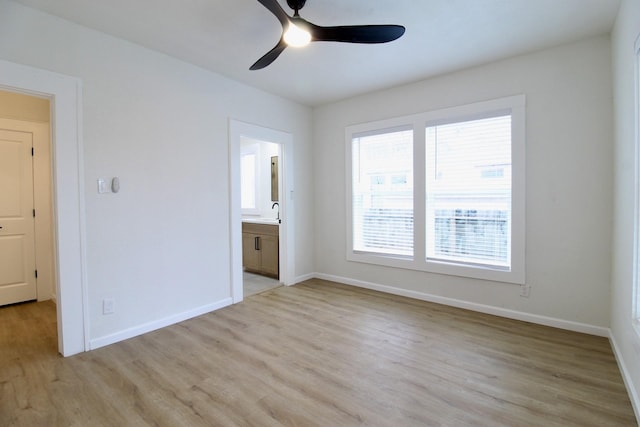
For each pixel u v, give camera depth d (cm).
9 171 353
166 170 299
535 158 296
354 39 208
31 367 226
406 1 217
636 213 186
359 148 423
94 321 255
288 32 200
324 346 258
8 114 349
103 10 226
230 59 307
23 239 363
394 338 272
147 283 287
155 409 182
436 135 355
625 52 209
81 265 247
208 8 225
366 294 396
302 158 452
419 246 371
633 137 189
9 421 171
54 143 234
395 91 382
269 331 288
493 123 319
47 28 229
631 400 185
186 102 313
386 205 401
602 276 270
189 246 319
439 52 292
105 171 259
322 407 183
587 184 274
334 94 407
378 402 187
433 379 210
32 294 368
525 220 302
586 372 217
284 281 439
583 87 273
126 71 271
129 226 274
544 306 297
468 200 338
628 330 201
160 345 261
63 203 238
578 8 227
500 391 197
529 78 296
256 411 180
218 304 346
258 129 386
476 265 335
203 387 203
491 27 251
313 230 475
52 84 231
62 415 176
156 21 241
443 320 310
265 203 569
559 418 172
